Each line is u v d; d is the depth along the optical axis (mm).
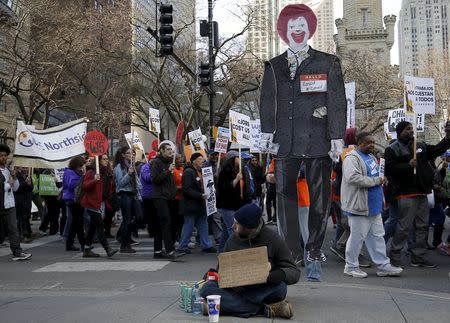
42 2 23578
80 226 10820
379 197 7570
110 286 7406
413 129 8102
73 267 8961
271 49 25547
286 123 6387
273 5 25438
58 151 12211
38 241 12883
